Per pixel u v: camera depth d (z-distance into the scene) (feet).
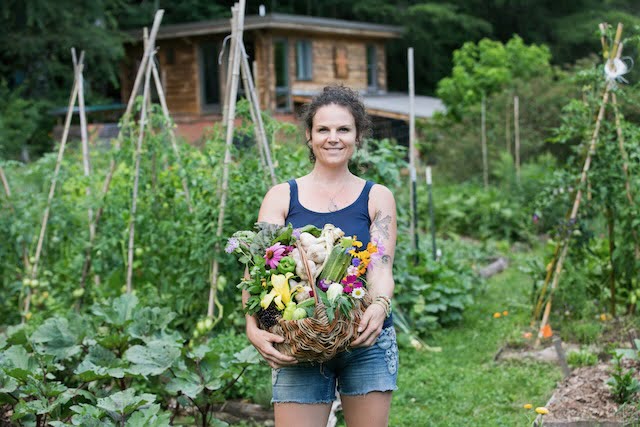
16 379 13.51
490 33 99.71
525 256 35.29
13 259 23.03
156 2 94.02
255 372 17.12
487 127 55.31
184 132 71.56
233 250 10.11
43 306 22.63
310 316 9.44
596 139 21.49
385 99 78.95
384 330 10.09
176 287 20.21
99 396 14.42
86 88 78.02
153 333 15.98
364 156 22.63
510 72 63.87
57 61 75.41
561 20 100.32
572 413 15.53
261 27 67.56
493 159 52.90
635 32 21.79
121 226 21.18
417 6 95.71
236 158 20.36
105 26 79.41
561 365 18.43
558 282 22.58
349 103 10.45
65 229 23.25
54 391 13.47
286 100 71.36
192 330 19.70
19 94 70.59
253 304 9.83
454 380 18.69
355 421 10.08
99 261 21.50
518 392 17.65
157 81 21.58
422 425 15.94
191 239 19.49
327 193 10.49
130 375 14.94
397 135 66.33
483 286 27.61
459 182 53.57
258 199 18.99
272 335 9.73
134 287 21.44
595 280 23.43
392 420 16.22
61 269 22.85
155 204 21.09
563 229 21.75
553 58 99.14
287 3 104.68
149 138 21.13
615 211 22.21
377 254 9.80
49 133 75.92
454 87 63.82
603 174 21.57
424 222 41.93
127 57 82.02
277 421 10.09
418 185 44.65
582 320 21.97
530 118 54.29
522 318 23.27
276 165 20.06
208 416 15.97
